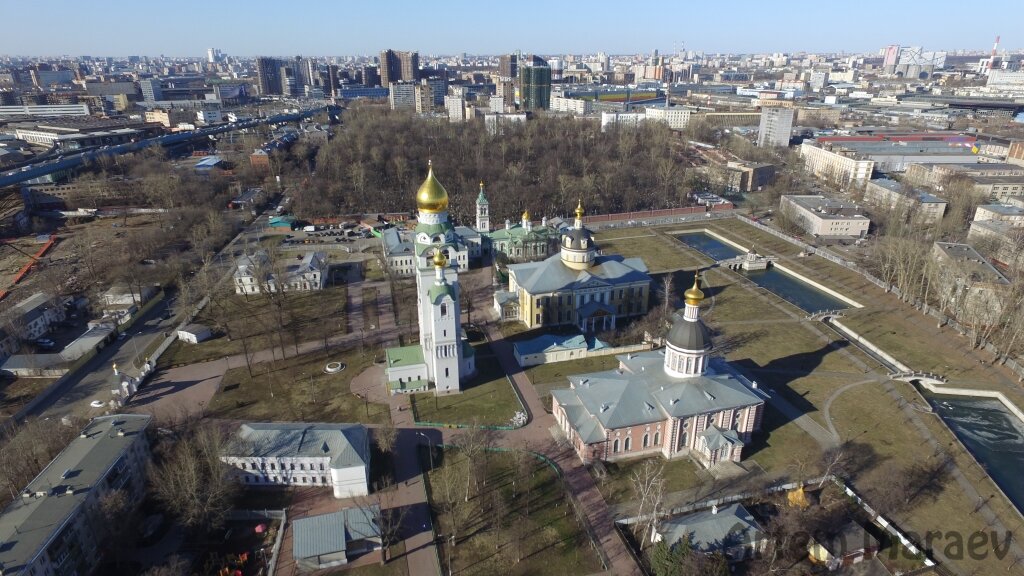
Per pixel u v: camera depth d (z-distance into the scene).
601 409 116.50
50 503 88.81
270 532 99.12
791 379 147.75
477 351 161.00
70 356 153.25
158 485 100.19
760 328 177.12
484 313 185.50
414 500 105.56
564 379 146.50
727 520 94.25
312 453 107.00
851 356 159.88
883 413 133.12
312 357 156.50
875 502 103.88
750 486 108.69
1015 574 90.62
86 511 90.62
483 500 105.69
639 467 114.56
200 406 134.12
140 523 99.06
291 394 139.25
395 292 199.75
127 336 170.50
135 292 190.50
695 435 117.06
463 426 126.62
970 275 184.38
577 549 95.19
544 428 126.69
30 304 173.75
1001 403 144.25
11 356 152.00
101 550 92.44
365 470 105.75
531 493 107.44
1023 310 157.50
